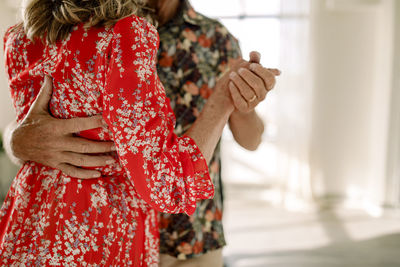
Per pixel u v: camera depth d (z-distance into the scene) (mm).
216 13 5125
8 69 839
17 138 766
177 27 1139
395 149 4699
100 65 705
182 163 736
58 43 747
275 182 5172
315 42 4840
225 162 5324
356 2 4629
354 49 4828
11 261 754
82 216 758
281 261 3371
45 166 812
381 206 4793
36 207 786
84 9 717
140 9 833
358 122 4926
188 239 1122
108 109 684
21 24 841
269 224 4332
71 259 741
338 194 5039
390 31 4523
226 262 3354
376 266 3285
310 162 4984
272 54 5051
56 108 771
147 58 709
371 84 4852
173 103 1131
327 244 3768
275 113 5145
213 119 838
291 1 4816
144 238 882
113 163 815
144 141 678
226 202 5094
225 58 1188
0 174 4551
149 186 684
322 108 4961
